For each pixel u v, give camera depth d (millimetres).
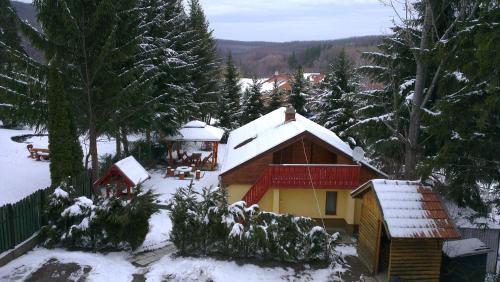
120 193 19984
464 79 15492
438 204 13023
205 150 38469
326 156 20766
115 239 14141
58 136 17453
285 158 20750
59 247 14336
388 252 14586
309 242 14148
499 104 11898
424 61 15250
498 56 10664
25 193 20984
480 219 16594
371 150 21781
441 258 13297
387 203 12836
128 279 12266
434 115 15164
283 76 97000
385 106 20359
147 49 25328
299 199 20609
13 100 18203
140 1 25406
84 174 18969
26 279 11586
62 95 17500
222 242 14203
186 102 32375
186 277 12297
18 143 34938
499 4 11836
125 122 23500
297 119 24812
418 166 15414
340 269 14125
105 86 20516
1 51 18484
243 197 19188
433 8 17438
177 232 14148
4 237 12773
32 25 18453
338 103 33875
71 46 18812
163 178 26812
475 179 14148
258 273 13102
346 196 20312
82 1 18688
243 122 46625
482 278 13516
